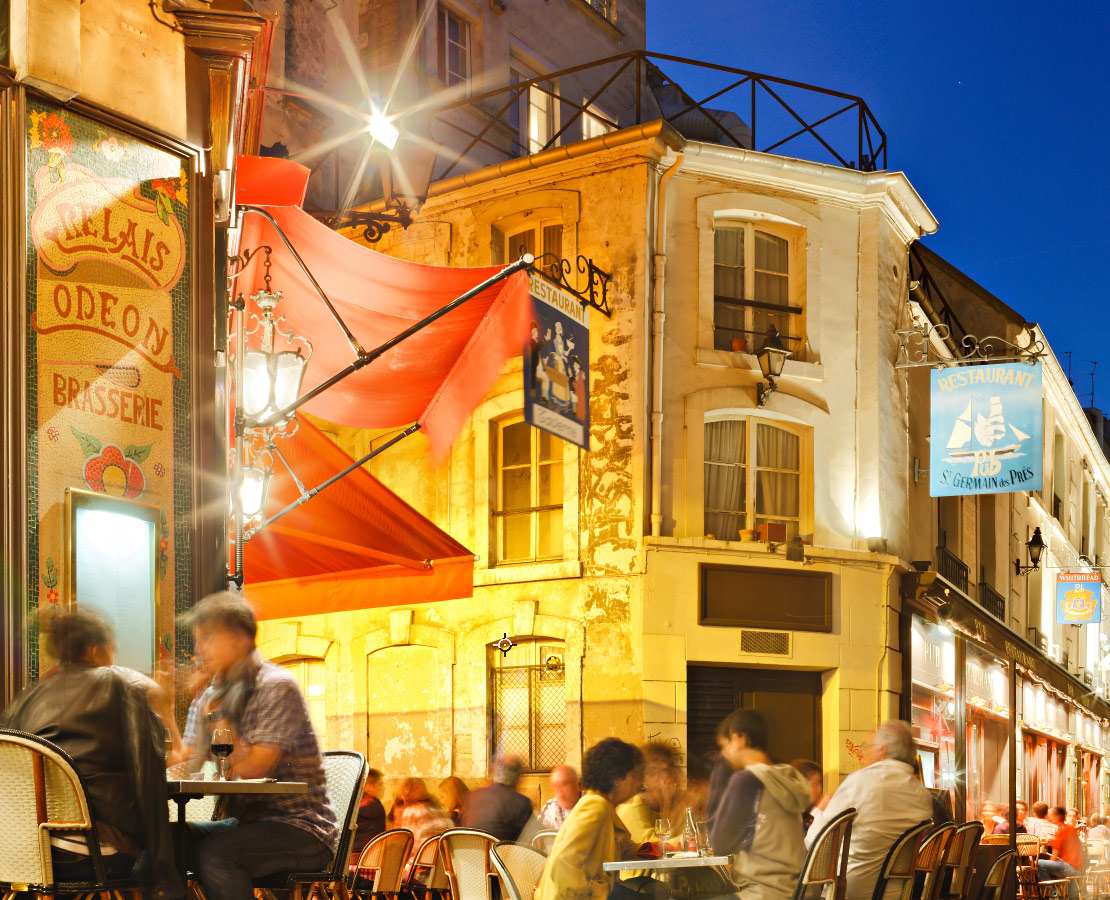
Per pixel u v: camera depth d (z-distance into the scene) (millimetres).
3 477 5086
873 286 17266
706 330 16109
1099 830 20562
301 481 10359
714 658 15305
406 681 16500
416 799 11766
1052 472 28688
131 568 5637
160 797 3996
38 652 5137
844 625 16203
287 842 4598
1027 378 16281
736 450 16297
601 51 22984
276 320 8523
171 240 6059
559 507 15945
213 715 4902
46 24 5375
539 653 15656
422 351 10492
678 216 16172
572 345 13078
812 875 5820
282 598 11273
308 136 17312
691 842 7227
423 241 17141
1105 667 35031
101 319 5641
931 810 6648
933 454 16578
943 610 18484
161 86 6039
